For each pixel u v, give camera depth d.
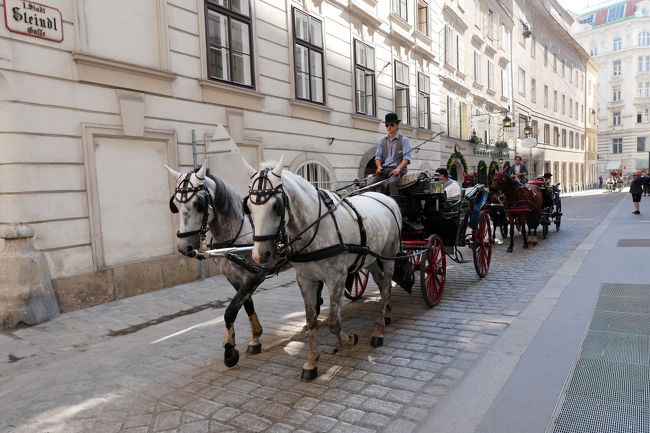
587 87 49.38
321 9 11.38
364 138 13.30
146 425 3.30
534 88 33.00
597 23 63.97
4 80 5.69
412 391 3.63
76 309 6.43
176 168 7.94
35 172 6.02
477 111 23.06
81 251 6.57
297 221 3.71
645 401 3.23
